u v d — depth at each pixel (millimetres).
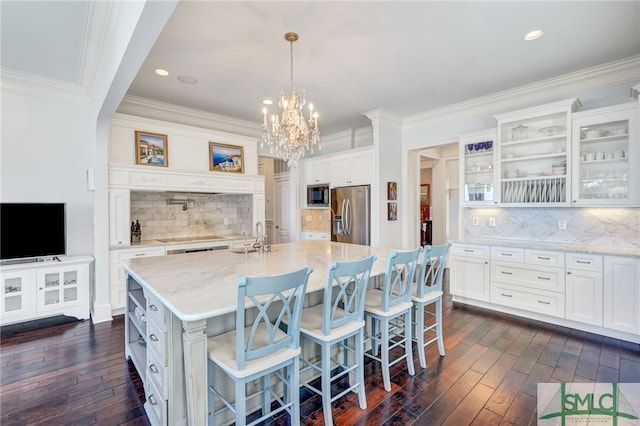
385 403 2023
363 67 3219
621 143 3162
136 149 3973
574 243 3535
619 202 3047
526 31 2578
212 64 3119
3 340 2949
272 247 3348
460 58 3041
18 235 3277
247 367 1472
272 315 2049
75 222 3754
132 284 2561
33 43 2742
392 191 4953
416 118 4887
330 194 5477
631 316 2824
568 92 3547
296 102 3025
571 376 2314
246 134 5293
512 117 3684
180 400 1601
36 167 3521
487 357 2621
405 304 2369
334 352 2400
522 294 3523
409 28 2516
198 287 1723
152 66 3158
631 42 2768
